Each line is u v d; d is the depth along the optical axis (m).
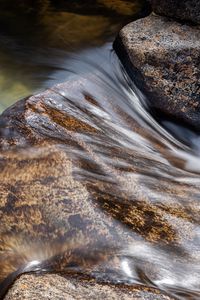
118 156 7.56
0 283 6.09
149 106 10.04
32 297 4.98
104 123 8.81
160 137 9.53
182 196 6.94
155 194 6.79
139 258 5.76
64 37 12.12
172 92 9.80
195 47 9.91
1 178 6.90
